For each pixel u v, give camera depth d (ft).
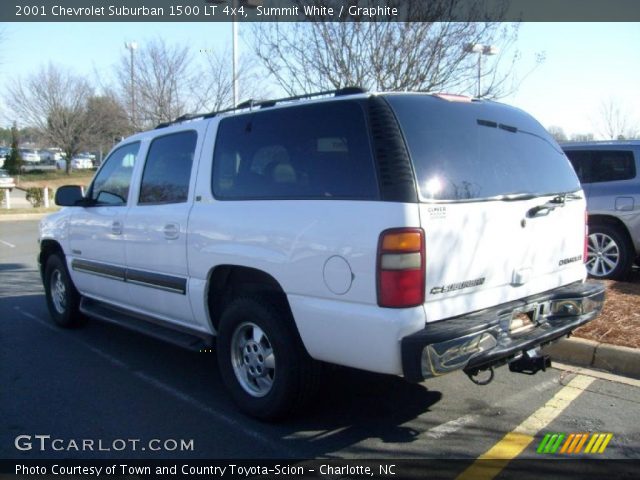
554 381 16.31
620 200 25.77
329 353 12.10
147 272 16.76
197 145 15.62
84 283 20.34
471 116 13.32
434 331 10.97
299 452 12.56
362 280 11.32
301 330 12.50
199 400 15.38
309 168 12.75
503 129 13.96
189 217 15.08
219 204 14.46
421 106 12.47
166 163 16.71
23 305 26.48
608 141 26.96
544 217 13.67
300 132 13.14
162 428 13.78
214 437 13.29
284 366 13.11
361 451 12.57
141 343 20.49
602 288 14.85
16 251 44.21
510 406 14.74
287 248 12.62
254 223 13.37
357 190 11.73
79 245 20.16
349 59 26.37
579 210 15.08
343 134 12.29
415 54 25.70
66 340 20.90
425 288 11.15
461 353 11.10
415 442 12.94
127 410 14.79
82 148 146.30
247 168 14.15
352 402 15.03
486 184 12.61
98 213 18.97
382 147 11.58
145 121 65.00
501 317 12.11
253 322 13.67
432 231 11.25
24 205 87.25
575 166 27.25
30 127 142.41
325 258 11.91
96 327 22.70
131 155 18.35
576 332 18.49
